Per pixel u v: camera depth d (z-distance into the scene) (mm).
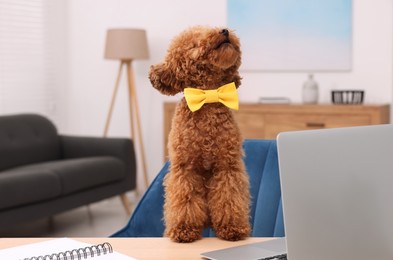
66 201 4094
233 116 1268
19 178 3684
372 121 4246
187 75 1244
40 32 5527
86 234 4090
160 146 5605
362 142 1112
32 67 5453
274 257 1170
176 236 1287
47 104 5652
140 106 5648
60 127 5836
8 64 5191
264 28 5055
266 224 1654
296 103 4809
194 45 1226
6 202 3568
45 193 3844
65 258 1167
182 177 1257
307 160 1045
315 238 1039
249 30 5102
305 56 4957
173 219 1288
